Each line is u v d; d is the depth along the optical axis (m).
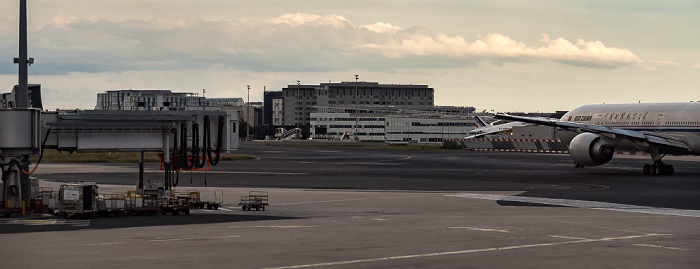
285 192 45.31
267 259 19.45
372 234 24.92
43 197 33.59
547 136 135.38
